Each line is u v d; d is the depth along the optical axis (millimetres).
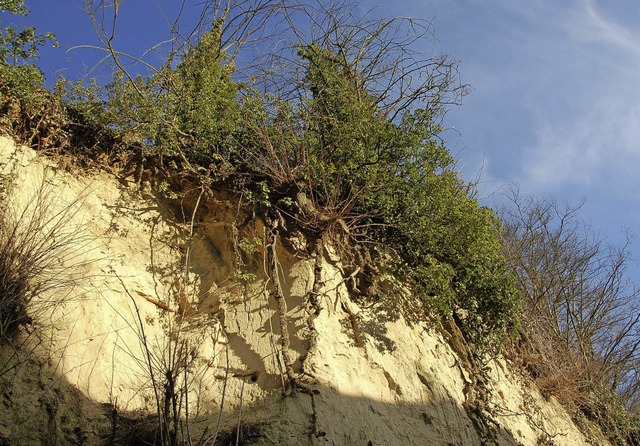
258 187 7281
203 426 5773
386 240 7898
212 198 7336
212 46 8375
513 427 7855
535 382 9367
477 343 7930
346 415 6086
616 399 10938
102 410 5652
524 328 9703
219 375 6242
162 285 6820
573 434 9148
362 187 7680
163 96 7422
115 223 6910
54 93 7191
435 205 7969
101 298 6258
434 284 7582
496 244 8383
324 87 8781
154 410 5879
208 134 7418
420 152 8250
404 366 6965
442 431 6770
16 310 5527
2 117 6719
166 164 7484
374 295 7293
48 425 5324
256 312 6602
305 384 6043
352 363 6578
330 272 7020
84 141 7277
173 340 6488
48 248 5906
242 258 6996
